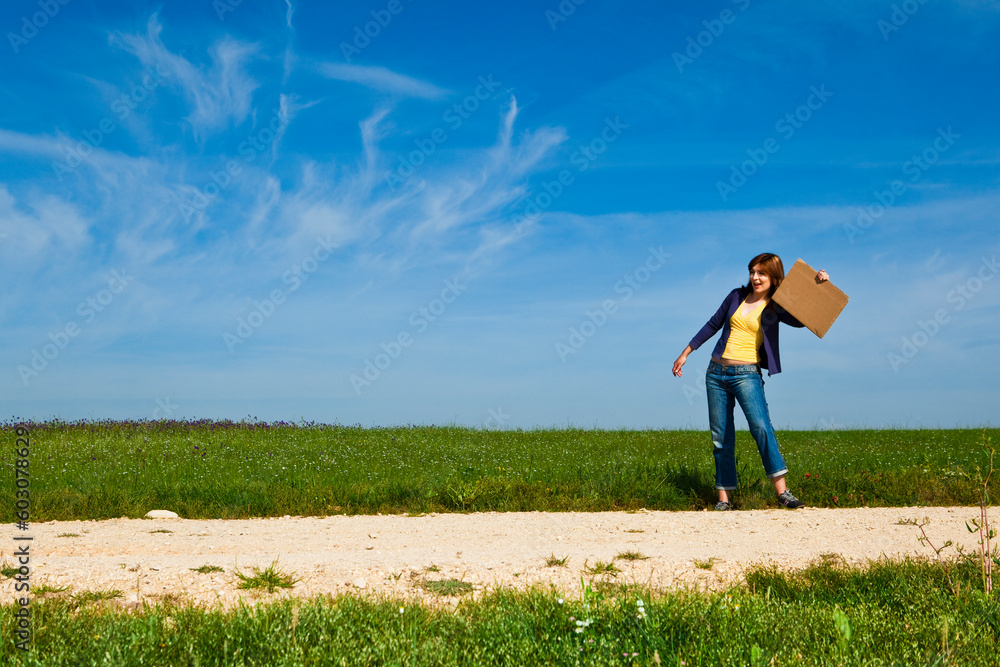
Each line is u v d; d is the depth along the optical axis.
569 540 5.20
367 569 3.94
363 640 2.83
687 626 2.89
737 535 5.28
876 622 3.02
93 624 3.04
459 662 2.69
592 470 9.02
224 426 18.28
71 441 14.70
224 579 3.77
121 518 6.80
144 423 18.48
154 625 2.96
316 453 12.90
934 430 18.20
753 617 3.00
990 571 3.57
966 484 7.49
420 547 4.99
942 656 2.55
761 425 7.12
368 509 7.24
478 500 7.35
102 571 3.81
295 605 3.11
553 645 2.77
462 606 3.35
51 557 4.53
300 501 7.29
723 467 7.27
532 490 7.61
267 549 5.03
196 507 7.16
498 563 4.14
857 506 7.21
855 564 4.11
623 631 2.83
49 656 2.67
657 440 15.80
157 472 10.20
